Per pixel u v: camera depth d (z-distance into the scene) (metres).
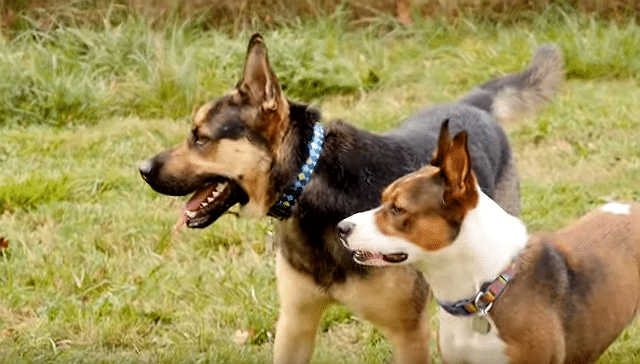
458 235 7.31
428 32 19.25
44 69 17.62
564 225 12.36
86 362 9.56
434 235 7.29
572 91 16.73
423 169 7.51
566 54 17.84
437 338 8.58
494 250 7.41
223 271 11.23
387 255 7.46
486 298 7.46
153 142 15.48
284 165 8.30
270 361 9.62
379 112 16.56
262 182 8.38
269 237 9.98
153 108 17.02
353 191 8.27
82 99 16.80
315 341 9.30
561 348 7.71
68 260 11.60
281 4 19.45
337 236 8.25
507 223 7.57
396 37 19.39
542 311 7.58
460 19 19.52
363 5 19.62
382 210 7.41
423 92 17.48
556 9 19.42
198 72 17.61
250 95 8.34
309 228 8.32
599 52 17.91
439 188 7.29
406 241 7.33
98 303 10.49
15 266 11.34
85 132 15.96
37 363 9.49
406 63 18.42
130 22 18.61
